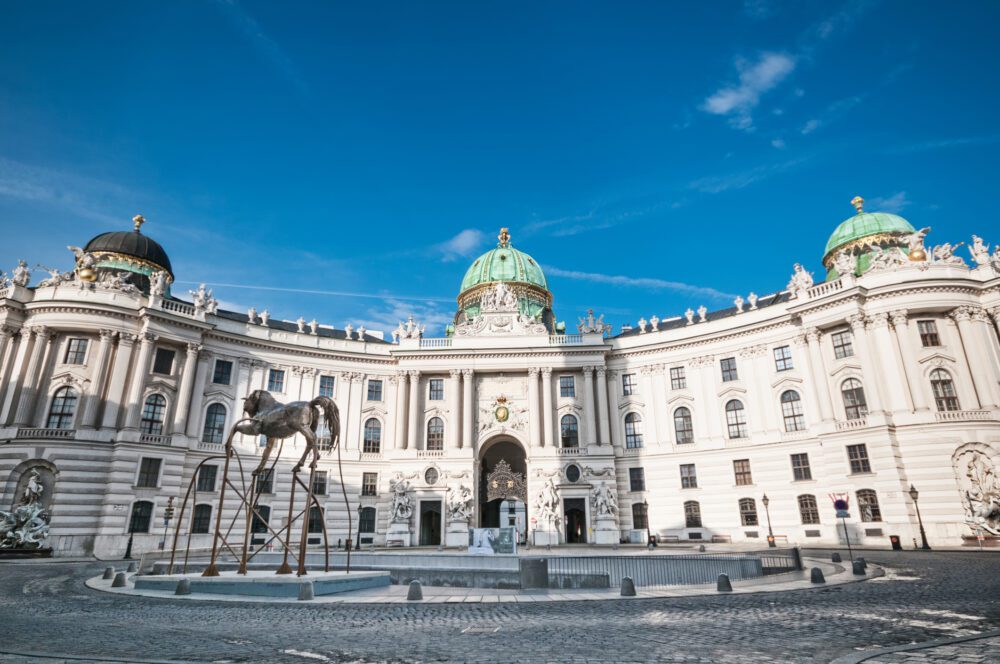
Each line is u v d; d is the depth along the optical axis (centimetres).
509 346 6438
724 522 5597
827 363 5241
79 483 4688
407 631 1436
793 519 5244
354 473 6141
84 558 4353
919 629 1349
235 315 6469
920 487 4472
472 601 1981
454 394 6303
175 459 5141
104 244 5859
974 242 5206
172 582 2261
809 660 1077
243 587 2150
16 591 2320
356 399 6397
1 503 4534
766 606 1750
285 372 6203
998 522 4172
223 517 5397
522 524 6462
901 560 3234
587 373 6309
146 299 5459
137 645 1271
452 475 5981
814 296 5400
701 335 6097
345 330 7100
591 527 5750
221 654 1180
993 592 1919
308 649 1227
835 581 2297
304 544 2441
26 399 4862
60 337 5119
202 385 5638
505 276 7556
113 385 5047
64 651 1205
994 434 4447
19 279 5197
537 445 6097
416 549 5200
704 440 5881
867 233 5791
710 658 1105
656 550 4297
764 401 5656
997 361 4781
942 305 4828
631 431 6272
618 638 1316
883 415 4691
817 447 5212
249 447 5738
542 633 1395
